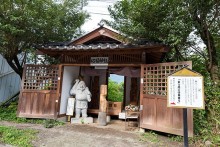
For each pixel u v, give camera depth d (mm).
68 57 9258
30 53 10820
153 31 7270
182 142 6395
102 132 7469
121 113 10078
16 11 8438
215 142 6223
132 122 9891
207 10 6977
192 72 5074
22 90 9156
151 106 7473
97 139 6520
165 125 6953
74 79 10562
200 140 6488
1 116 9023
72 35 10914
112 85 17250
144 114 7613
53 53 9227
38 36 9406
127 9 7469
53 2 9508
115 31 8609
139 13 6863
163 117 7055
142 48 7648
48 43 9383
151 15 6910
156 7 6680
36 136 6543
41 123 8547
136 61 8211
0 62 11891
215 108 7371
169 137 6941
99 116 9031
